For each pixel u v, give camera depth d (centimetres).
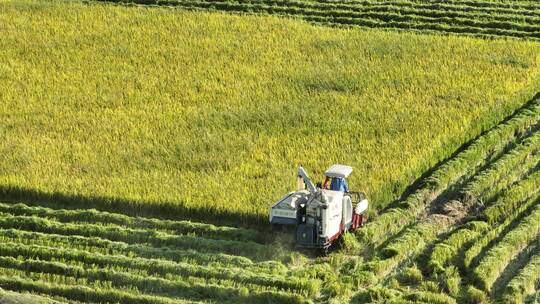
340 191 4491
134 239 4512
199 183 5028
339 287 4059
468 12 8306
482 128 5941
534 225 4581
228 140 5606
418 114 6047
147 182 5050
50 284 4069
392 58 7106
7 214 4734
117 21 7844
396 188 5044
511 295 3972
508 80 6669
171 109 6122
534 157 5528
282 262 4356
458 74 6781
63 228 4591
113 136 5681
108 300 3978
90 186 4981
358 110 6100
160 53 7156
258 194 4878
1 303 3844
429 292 4041
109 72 6769
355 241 4512
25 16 7919
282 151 5450
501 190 5062
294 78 6681
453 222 4750
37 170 5188
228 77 6694
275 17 8056
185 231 4619
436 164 5444
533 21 8125
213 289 4034
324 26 7956
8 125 5831
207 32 7612
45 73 6731
